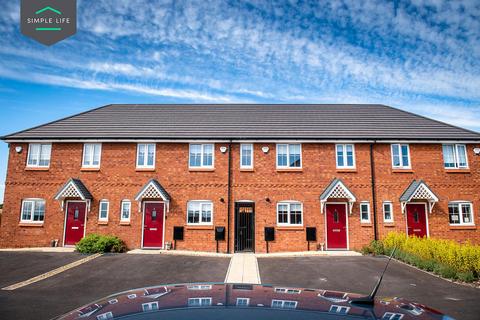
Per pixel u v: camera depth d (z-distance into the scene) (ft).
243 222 54.29
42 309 24.97
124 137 55.88
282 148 56.70
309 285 31.89
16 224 54.39
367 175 55.52
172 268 39.34
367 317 6.33
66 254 47.93
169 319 5.91
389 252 47.85
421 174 55.52
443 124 61.41
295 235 53.42
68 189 53.16
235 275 35.99
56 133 57.57
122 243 53.06
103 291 30.01
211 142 56.34
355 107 70.23
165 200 53.11
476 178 55.36
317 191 54.95
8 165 56.08
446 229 53.78
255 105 71.10
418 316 6.72
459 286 31.58
